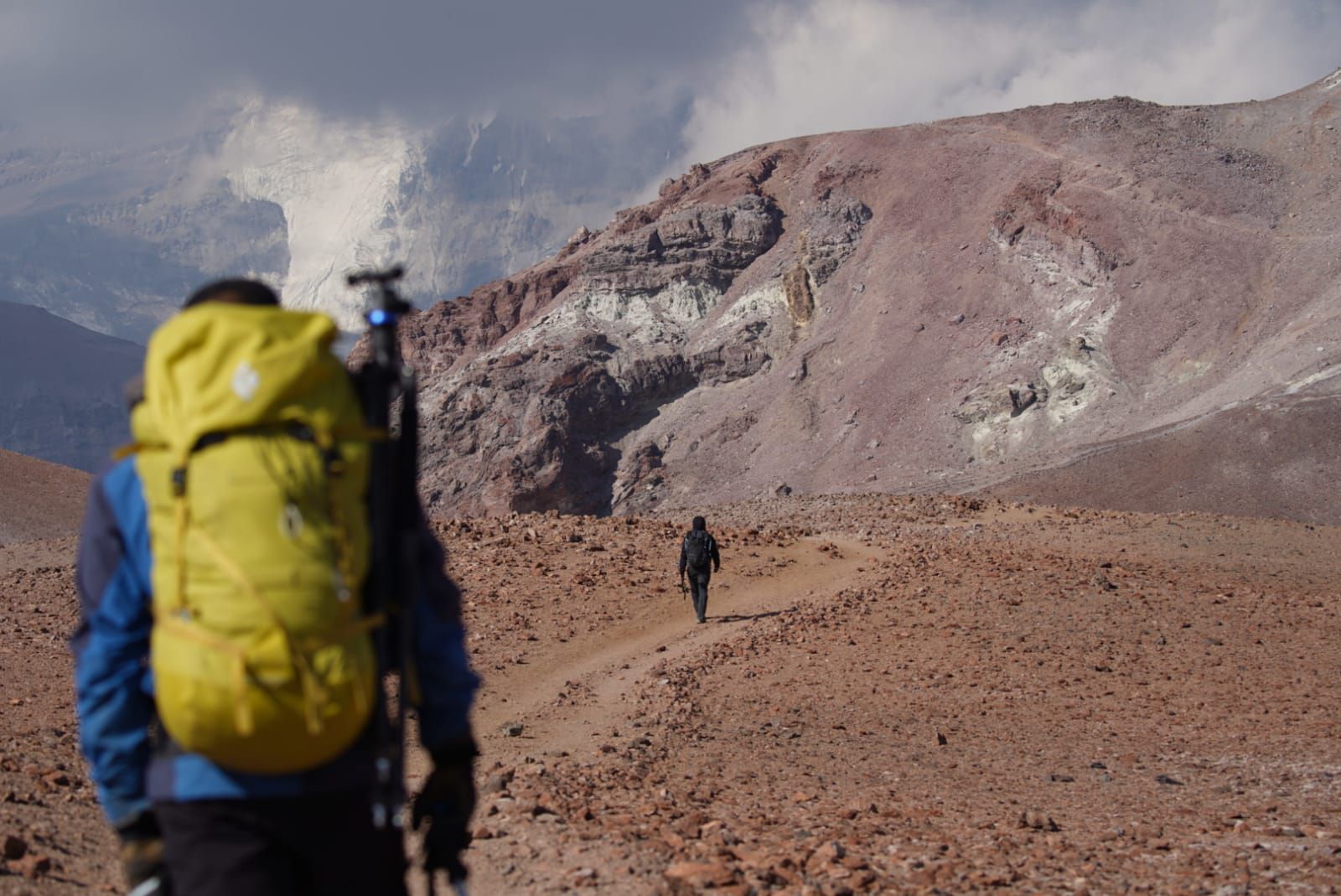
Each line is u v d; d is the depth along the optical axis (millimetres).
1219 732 13984
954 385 190875
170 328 2607
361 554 2580
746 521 37219
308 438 2547
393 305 2846
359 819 2602
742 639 19266
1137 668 17953
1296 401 154125
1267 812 9742
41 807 7824
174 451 2457
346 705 2449
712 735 13188
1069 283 199000
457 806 2852
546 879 6332
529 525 28469
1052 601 22438
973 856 7742
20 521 54906
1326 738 13445
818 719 14398
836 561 27188
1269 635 20375
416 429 2834
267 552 2418
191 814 2494
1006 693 16141
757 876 6461
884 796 10297
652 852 6914
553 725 13492
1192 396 170625
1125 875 7254
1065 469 155500
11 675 15703
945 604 22031
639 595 22250
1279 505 140625
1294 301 179375
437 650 2789
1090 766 12094
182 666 2387
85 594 2623
